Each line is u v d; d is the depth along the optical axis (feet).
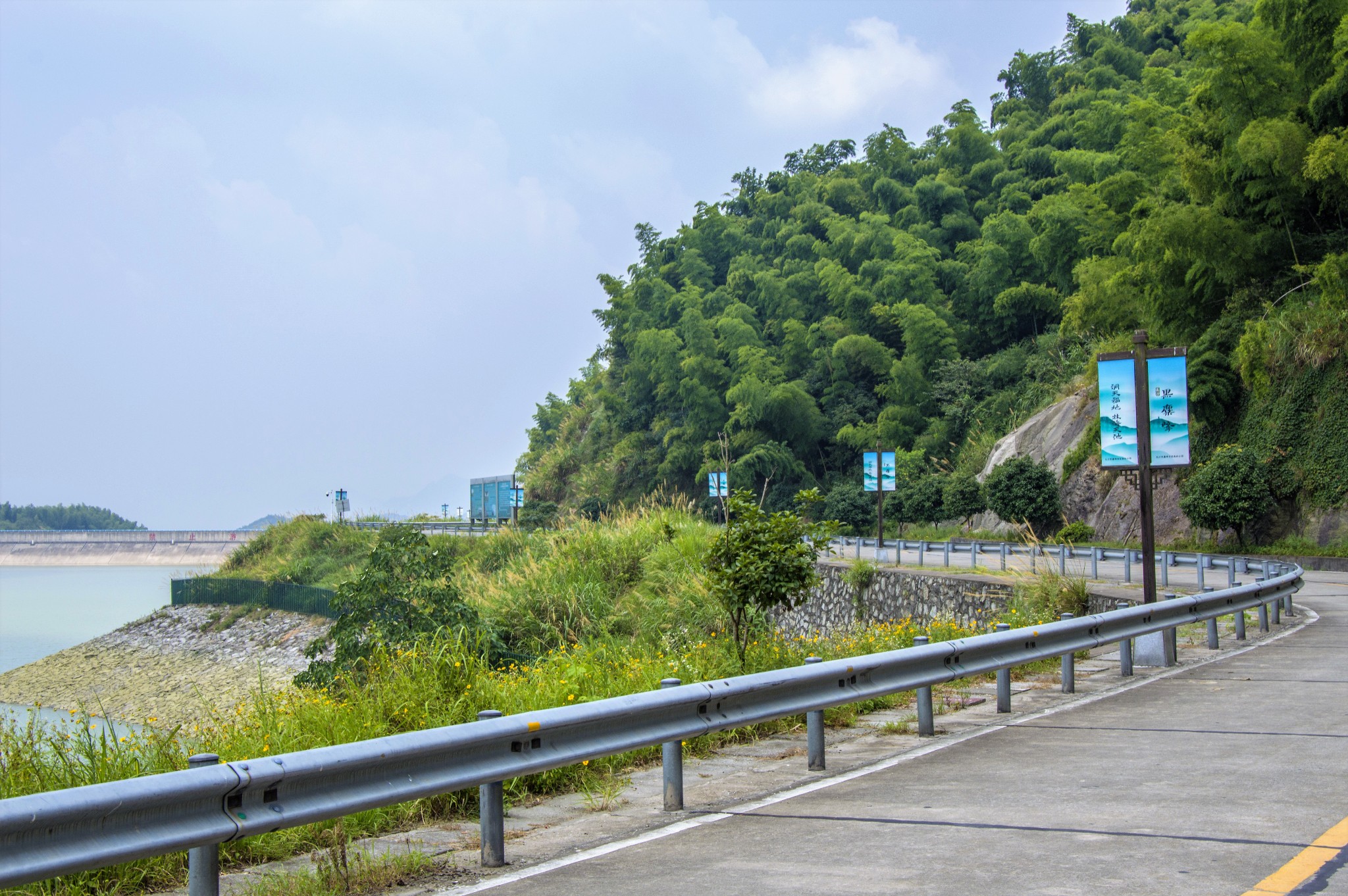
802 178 349.82
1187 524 126.93
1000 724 30.14
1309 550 105.40
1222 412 124.98
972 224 285.43
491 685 30.04
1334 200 119.75
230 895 16.65
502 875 17.20
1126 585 76.43
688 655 39.83
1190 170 128.77
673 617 76.43
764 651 40.93
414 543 61.52
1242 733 27.09
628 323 321.11
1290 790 20.63
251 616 163.43
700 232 350.84
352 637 57.88
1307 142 114.93
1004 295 238.07
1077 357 193.47
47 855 12.20
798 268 303.68
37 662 173.47
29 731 22.93
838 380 262.26
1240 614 49.52
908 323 241.55
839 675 25.21
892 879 15.66
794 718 31.53
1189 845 16.90
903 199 302.25
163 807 13.41
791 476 247.91
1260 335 117.19
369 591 59.57
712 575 42.68
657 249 358.84
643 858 17.74
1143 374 46.55
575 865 17.53
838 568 102.83
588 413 361.92
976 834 18.19
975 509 164.96
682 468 271.08
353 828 20.44
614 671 39.22
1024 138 298.56
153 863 17.57
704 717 22.02
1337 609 64.69
